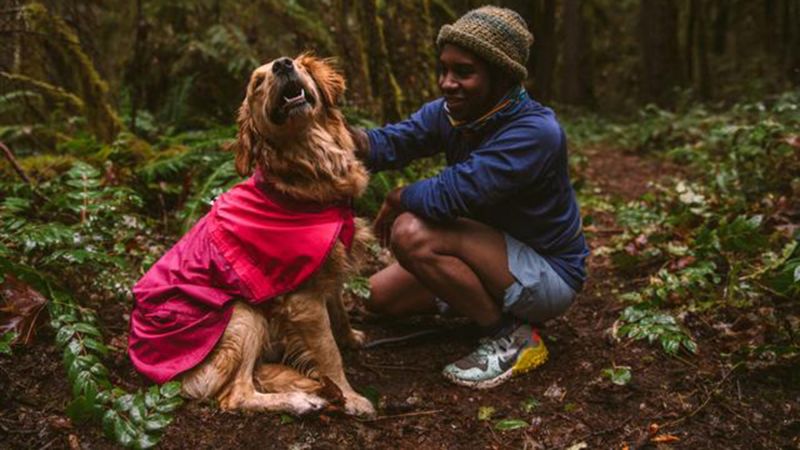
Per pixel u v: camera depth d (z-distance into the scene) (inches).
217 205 118.3
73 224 151.5
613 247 183.0
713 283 147.8
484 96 115.7
